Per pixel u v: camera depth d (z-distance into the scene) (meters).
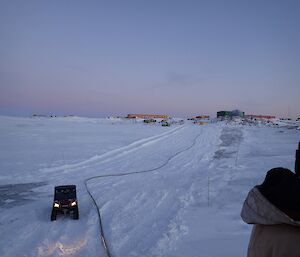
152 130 51.25
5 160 22.47
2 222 10.63
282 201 1.35
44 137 36.69
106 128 53.50
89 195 14.35
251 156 25.78
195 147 32.19
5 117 68.00
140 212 11.30
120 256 7.59
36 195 14.70
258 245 1.50
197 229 8.70
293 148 30.45
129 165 22.53
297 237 1.36
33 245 8.61
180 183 16.41
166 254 7.21
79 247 8.38
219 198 12.57
